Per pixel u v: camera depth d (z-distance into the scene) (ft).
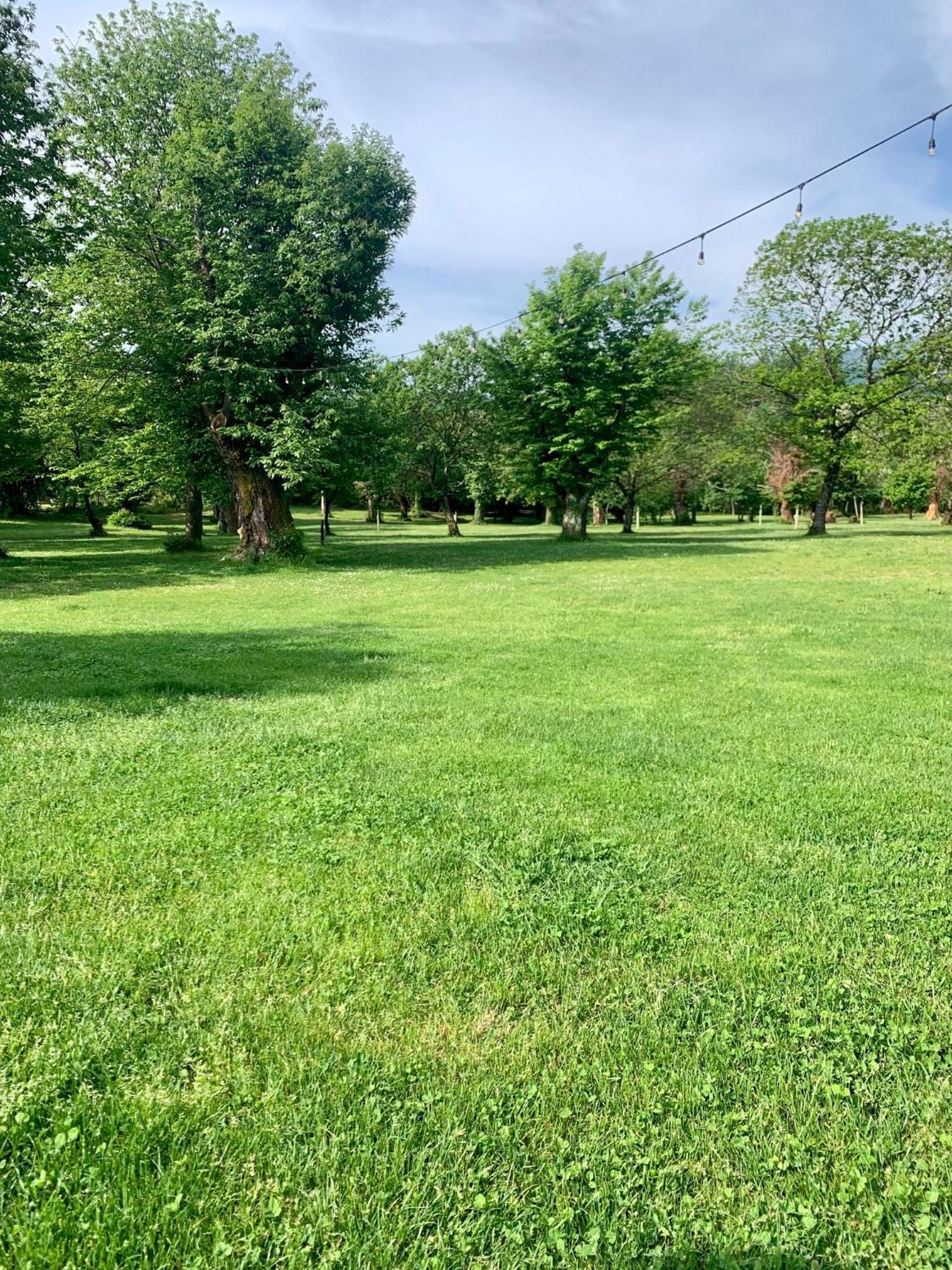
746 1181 6.13
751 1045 7.62
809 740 17.43
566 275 95.86
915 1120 6.73
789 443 120.67
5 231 58.03
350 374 73.31
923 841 12.18
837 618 36.58
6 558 85.61
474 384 146.92
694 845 12.12
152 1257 5.44
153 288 72.13
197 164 64.75
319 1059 7.38
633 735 17.80
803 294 109.29
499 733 18.01
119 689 22.61
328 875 11.12
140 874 11.07
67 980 8.55
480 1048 7.58
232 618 40.16
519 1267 5.42
